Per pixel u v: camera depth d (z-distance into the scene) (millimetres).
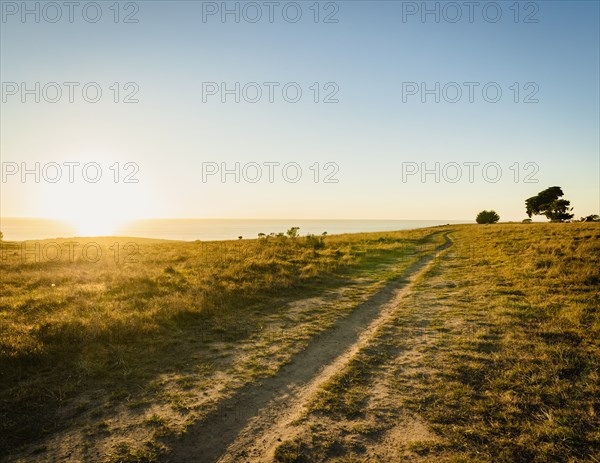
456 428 5277
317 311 11742
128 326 9305
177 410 5988
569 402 5816
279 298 13359
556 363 7191
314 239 31172
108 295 13055
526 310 10617
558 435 5039
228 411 5977
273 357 8125
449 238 39938
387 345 8594
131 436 5320
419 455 4781
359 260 22188
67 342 8430
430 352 8031
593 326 8961
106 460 4816
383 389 6512
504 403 5891
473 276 16344
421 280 16281
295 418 5723
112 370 7453
